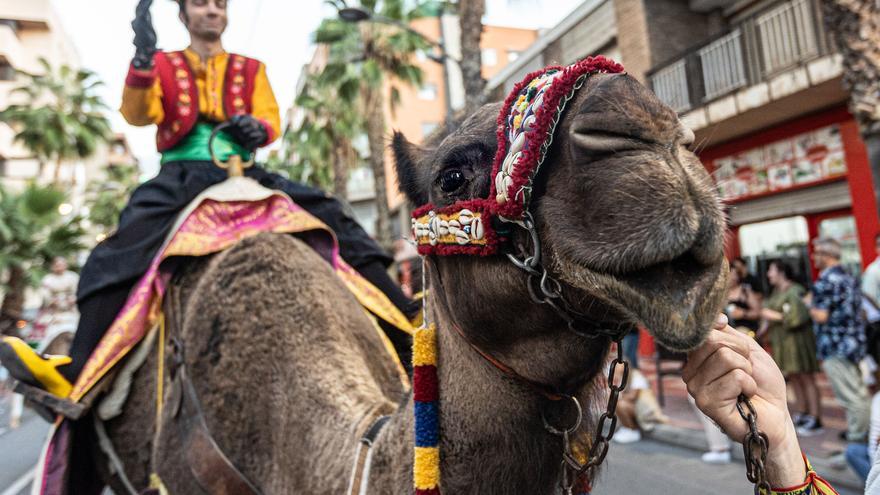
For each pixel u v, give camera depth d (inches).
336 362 82.6
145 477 108.2
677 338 40.5
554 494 56.8
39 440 360.2
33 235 732.7
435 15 759.7
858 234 413.1
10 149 1588.3
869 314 231.3
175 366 97.7
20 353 97.7
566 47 673.6
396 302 124.3
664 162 41.4
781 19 440.1
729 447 264.5
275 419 82.7
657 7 559.5
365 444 67.2
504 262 52.0
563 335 51.9
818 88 389.4
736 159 500.1
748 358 54.0
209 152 125.1
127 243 112.8
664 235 39.8
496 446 55.5
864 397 230.2
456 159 57.2
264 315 89.8
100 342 103.0
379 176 768.3
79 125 1219.9
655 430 310.3
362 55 770.8
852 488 219.5
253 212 114.2
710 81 491.8
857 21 270.2
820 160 437.7
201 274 109.4
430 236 59.6
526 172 47.2
